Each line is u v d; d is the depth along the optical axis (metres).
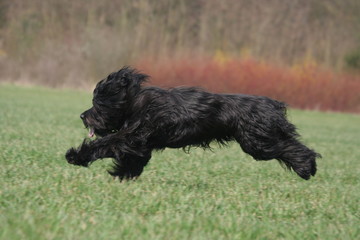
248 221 7.95
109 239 6.48
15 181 9.79
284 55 50.94
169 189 9.84
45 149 14.26
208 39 51.72
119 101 9.68
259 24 51.50
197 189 10.26
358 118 43.31
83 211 7.95
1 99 34.41
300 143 10.77
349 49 51.25
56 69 49.31
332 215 8.94
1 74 50.75
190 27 52.62
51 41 51.31
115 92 9.69
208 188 10.51
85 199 8.55
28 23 53.53
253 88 46.12
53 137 17.55
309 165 10.69
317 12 53.50
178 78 46.38
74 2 53.06
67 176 10.51
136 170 10.34
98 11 53.16
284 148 10.56
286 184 11.62
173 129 9.73
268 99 10.54
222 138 10.28
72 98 39.72
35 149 13.99
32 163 12.03
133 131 9.65
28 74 50.38
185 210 8.41
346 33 52.91
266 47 50.94
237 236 7.06
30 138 16.77
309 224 8.09
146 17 51.66
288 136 10.70
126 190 9.39
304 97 47.56
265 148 10.36
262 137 10.28
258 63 47.50
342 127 33.97
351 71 50.66
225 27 52.12
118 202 8.49
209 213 8.23
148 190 9.62
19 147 14.16
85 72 49.12
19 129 19.17
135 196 8.95
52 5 53.66
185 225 7.27
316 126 33.06
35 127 20.30
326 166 15.73
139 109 9.64
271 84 46.47
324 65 50.81
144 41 50.34
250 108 10.20
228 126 10.09
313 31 52.72
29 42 52.47
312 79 47.66
